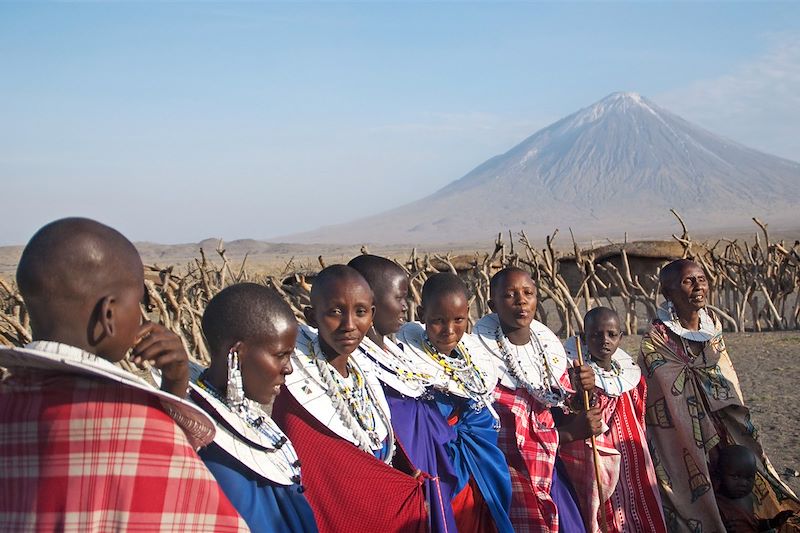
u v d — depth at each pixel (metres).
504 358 4.99
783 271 15.18
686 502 5.30
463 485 4.28
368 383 3.99
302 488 3.19
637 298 14.56
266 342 3.16
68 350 2.26
